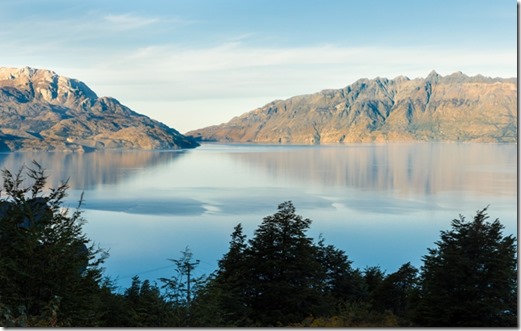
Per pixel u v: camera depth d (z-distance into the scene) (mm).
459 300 29672
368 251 121375
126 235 136375
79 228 21141
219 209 182875
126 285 82250
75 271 20016
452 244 31469
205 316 22984
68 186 21938
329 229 146500
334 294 48562
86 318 19781
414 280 42344
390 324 30781
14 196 20688
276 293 35156
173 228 146750
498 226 30953
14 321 15078
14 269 18641
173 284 23891
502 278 29188
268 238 37906
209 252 118312
